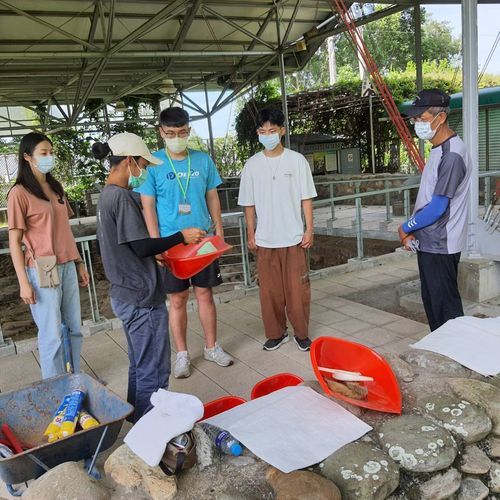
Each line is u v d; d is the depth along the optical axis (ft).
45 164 8.17
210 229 10.16
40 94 40.98
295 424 6.46
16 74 31.65
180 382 9.68
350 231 27.50
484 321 8.77
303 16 30.58
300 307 10.55
